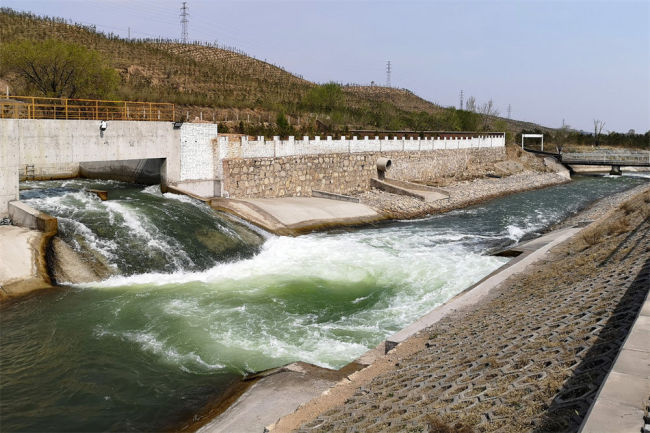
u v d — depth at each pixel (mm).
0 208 26375
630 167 101000
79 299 21625
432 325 17578
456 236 38656
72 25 105562
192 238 29641
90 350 17156
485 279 23656
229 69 124812
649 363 8430
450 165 74625
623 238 24828
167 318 20094
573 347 11305
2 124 26047
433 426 9195
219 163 39469
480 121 128750
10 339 17750
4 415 13453
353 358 17344
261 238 33500
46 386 14930
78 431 12922
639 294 14016
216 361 16922
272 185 44750
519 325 14602
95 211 29172
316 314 21625
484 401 9773
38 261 23250
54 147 29016
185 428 13039
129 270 25172
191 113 71750
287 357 17344
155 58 105250
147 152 34531
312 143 49062
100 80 54688
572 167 98188
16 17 96438
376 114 107500
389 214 46469
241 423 12484
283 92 112438
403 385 12141
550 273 22000
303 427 11055
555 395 9062
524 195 66250
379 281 26391
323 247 32812
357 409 11359
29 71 53594
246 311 21453
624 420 6746
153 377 15711
